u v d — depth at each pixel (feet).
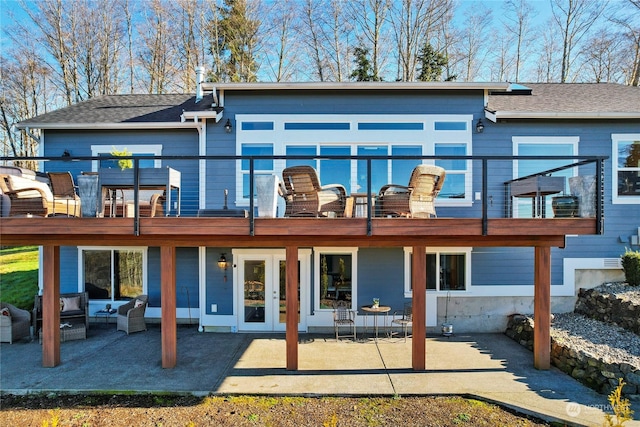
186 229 21.06
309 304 31.19
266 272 31.50
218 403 18.79
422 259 22.50
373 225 20.90
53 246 22.94
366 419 17.29
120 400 19.07
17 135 79.66
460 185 30.86
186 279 32.86
